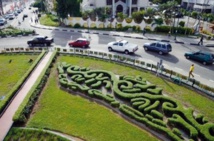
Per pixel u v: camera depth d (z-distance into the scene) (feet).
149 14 167.12
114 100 63.10
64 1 174.70
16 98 65.82
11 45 126.21
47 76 80.64
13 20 228.02
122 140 49.85
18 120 54.08
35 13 281.95
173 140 49.32
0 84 77.87
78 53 106.52
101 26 169.58
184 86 75.20
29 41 122.62
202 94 70.44
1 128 52.85
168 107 59.72
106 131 52.70
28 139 49.93
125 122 56.18
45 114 58.85
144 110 58.75
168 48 104.83
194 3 240.12
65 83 73.15
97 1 212.43
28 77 79.92
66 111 60.29
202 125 52.34
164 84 76.79
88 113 59.62
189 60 99.66
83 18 174.19
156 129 52.29
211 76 83.87
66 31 162.50
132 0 217.56
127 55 105.81
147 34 148.87
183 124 52.95
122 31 158.10
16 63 96.53
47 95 68.49
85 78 76.95
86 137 50.75
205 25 174.09
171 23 163.02
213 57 96.53
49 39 123.03
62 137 49.32
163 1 268.82
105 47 119.34
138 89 68.49
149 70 87.10
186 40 135.13
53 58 96.48
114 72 86.07
